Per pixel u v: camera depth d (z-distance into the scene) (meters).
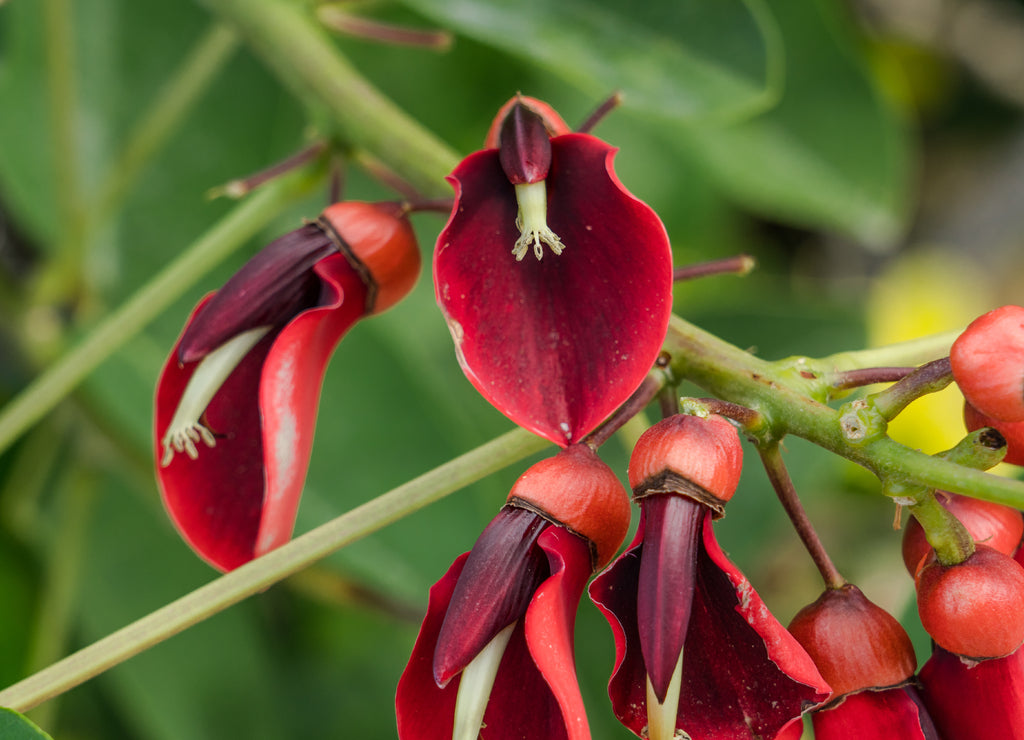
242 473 0.57
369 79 0.80
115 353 0.66
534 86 0.81
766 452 0.53
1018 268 1.08
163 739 0.66
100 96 0.73
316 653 0.72
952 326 1.00
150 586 0.68
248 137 0.74
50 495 0.71
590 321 0.53
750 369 0.54
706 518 0.52
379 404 0.65
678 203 0.87
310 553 0.54
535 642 0.51
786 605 0.84
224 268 0.71
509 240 0.54
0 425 0.60
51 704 0.66
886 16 1.04
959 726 0.53
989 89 1.07
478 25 0.64
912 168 1.07
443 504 0.64
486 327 0.53
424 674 0.53
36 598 0.67
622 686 0.52
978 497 0.51
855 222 0.79
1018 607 0.52
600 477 0.52
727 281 0.89
